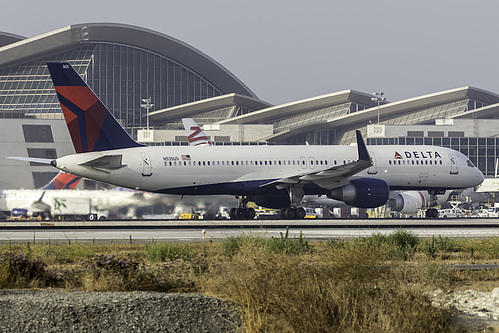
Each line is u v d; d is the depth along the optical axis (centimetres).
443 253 10581
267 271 4956
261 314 4497
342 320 4234
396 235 11456
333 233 14012
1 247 10744
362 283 5159
